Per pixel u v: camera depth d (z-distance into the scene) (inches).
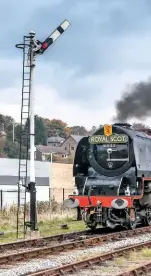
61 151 4744.1
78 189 780.6
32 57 683.4
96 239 631.8
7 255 488.1
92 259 466.0
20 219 900.6
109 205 722.8
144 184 782.5
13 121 4633.4
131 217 728.3
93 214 742.5
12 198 1784.0
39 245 603.8
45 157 4384.8
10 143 3853.3
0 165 1785.2
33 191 679.7
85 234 735.1
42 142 5418.3
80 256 517.7
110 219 732.7
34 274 388.8
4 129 4712.1
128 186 741.3
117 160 763.4
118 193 740.0
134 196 723.4
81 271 434.3
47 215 1058.7
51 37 683.4
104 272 430.0
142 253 526.0
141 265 428.5
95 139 776.9
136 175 751.7
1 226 820.6
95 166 778.2
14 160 1845.5
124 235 692.7
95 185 761.6
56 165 2000.5
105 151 772.0
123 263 476.4
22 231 758.5
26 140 699.4
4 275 415.8
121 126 779.4
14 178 1814.7
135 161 751.1
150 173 802.2
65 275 414.3
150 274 416.2
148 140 826.8
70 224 919.0
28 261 493.4
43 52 685.3
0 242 636.7
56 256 523.5
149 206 804.0
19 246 591.2
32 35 683.4
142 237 679.1
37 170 1909.4
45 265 467.8
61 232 774.5
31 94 682.8
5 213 978.1
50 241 642.2
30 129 682.2
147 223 804.6
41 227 846.5
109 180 759.7
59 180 2004.2
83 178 785.6
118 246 595.2
